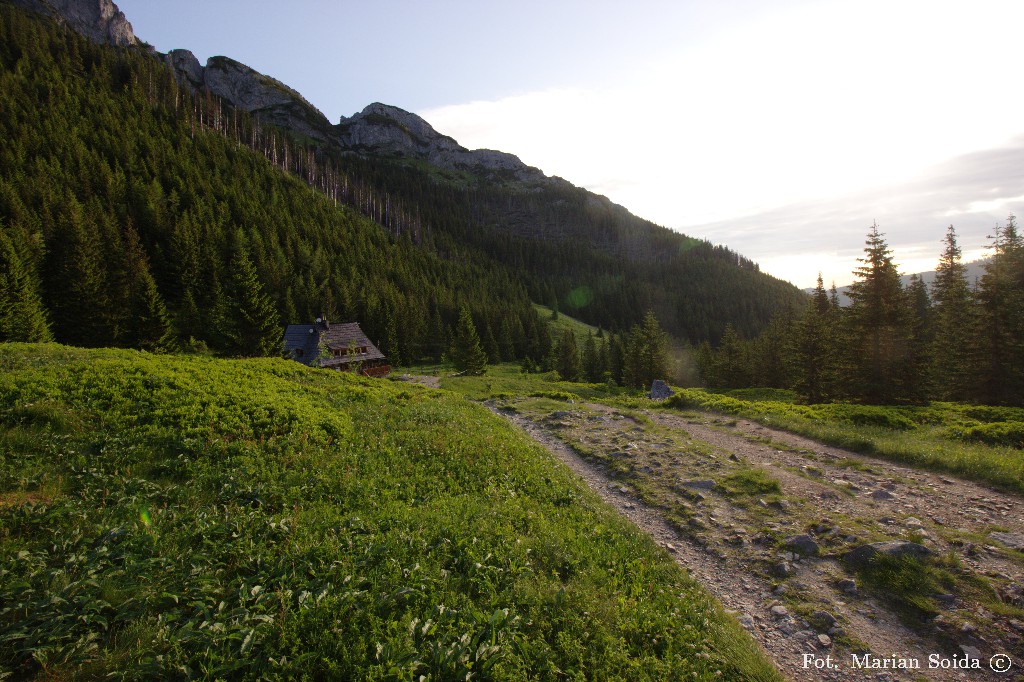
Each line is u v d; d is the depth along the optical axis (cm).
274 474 1080
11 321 4188
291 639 579
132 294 5791
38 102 12112
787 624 810
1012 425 1931
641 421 2534
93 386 1433
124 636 568
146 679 514
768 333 7819
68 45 16212
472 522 970
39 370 1555
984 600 828
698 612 795
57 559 685
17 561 655
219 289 6831
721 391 5828
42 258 5809
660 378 7931
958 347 3700
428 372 8838
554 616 718
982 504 1270
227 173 13488
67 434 1122
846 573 945
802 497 1342
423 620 652
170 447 1154
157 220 9038
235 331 5666
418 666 566
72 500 848
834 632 780
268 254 10344
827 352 4316
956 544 1023
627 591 839
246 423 1380
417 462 1339
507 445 1686
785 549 1048
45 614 568
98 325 5159
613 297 19812
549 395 3969
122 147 11512
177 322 6512
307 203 14762
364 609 648
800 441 2100
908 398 3334
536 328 12925
